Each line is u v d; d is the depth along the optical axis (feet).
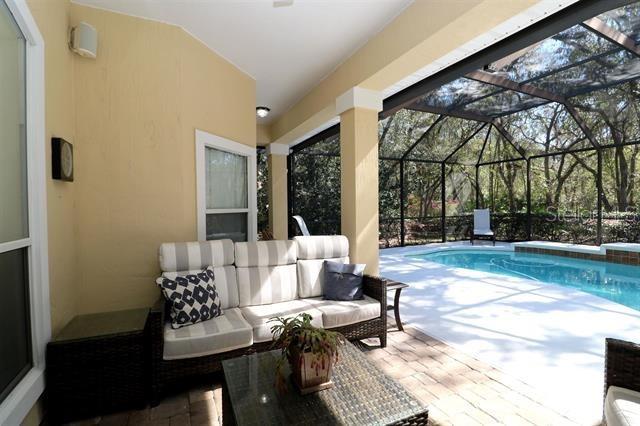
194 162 10.18
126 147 8.93
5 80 5.16
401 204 28.89
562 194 27.66
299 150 24.31
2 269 4.97
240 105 12.66
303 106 15.69
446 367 7.64
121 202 8.89
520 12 7.20
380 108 11.91
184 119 9.82
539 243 26.17
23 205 5.70
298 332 4.68
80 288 8.39
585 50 13.48
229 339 6.91
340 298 9.32
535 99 20.20
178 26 9.61
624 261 20.85
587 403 6.24
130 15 8.95
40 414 5.81
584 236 26.12
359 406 4.26
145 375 6.40
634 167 23.35
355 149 11.57
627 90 19.02
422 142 27.37
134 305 9.09
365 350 8.60
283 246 10.02
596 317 10.80
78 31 7.95
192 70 10.09
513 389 6.73
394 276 17.21
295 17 9.27
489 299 13.00
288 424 3.91
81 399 5.98
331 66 12.52
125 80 8.89
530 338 9.20
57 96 7.16
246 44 10.75
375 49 10.18
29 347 5.74
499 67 14.21
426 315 11.23
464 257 26.61
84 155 8.42
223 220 12.16
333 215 27.12
